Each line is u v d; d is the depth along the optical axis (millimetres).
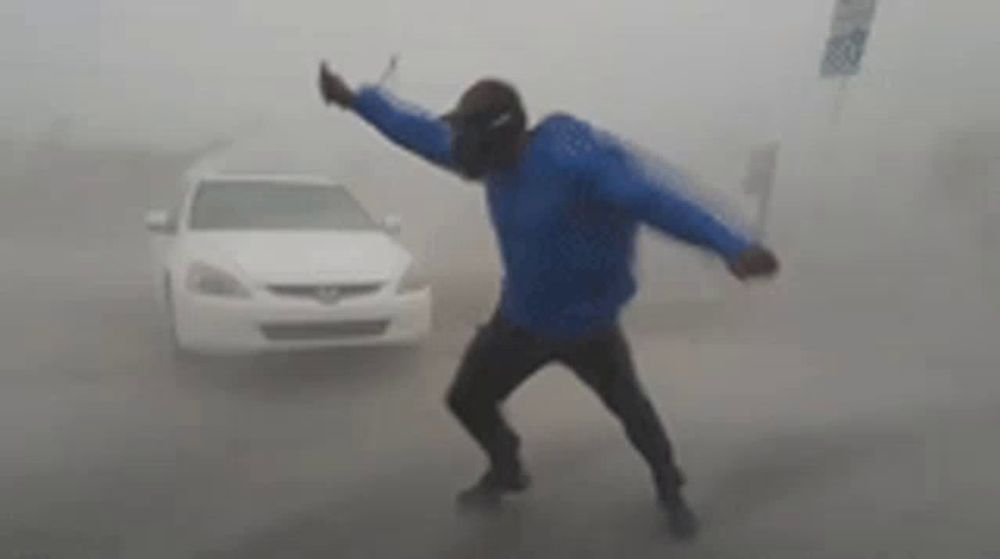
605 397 2766
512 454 2930
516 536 2812
